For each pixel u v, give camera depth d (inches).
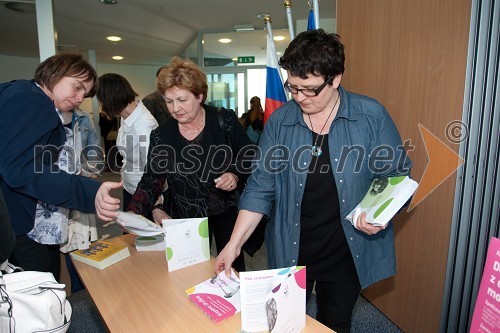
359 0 81.7
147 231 47.1
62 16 163.8
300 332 35.2
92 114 272.7
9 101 44.1
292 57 39.0
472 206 58.9
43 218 53.0
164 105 121.3
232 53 249.0
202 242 51.4
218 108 64.4
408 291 73.8
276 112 49.4
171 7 154.8
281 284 31.3
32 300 32.6
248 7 158.2
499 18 52.8
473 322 26.5
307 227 47.4
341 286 48.1
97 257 51.6
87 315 85.7
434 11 61.6
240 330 35.9
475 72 55.2
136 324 37.5
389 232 50.0
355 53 84.7
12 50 246.8
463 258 60.7
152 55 284.2
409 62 67.9
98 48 247.0
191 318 38.4
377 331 78.2
